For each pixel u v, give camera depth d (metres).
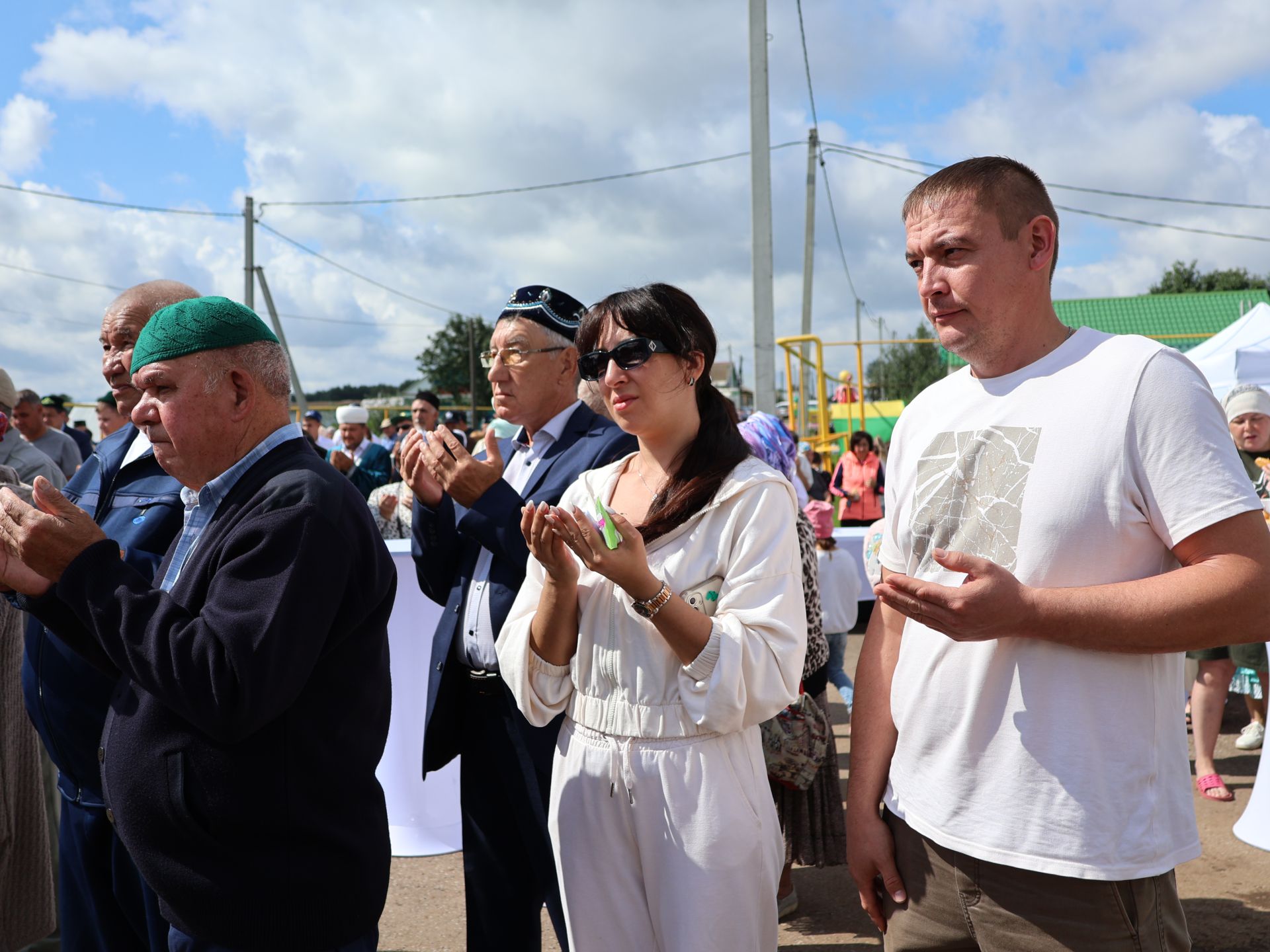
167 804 1.69
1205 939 3.04
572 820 1.88
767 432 3.36
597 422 2.71
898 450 1.79
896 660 1.85
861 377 14.04
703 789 1.76
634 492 2.06
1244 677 4.85
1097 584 1.46
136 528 2.39
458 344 63.09
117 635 1.65
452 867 3.69
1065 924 1.46
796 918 3.30
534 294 2.71
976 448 1.59
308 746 1.76
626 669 1.82
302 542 1.68
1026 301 1.57
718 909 1.73
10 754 2.74
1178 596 1.36
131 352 2.57
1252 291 30.12
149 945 2.27
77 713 2.27
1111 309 30.67
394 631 3.76
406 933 3.19
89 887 2.31
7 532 1.72
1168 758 1.47
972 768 1.53
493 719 2.46
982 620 1.40
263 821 1.72
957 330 1.59
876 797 1.79
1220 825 3.94
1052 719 1.45
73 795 2.31
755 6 10.98
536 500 2.54
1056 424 1.51
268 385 1.90
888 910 1.75
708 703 1.70
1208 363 7.92
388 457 7.70
